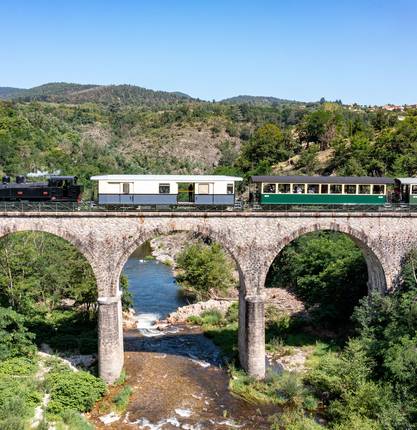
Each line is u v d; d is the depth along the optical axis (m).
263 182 46.09
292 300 63.72
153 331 56.88
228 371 44.56
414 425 31.58
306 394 39.47
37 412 34.72
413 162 87.31
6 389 35.94
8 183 47.28
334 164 108.44
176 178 43.84
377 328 43.06
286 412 37.28
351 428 31.91
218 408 38.38
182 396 40.19
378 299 43.56
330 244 65.06
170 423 36.12
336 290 55.03
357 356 38.44
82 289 54.88
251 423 36.25
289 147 143.00
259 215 42.00
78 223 40.03
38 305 61.56
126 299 62.41
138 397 39.91
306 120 150.50
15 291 53.06
